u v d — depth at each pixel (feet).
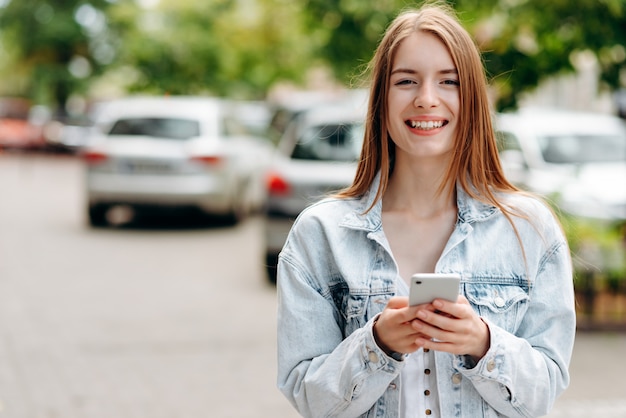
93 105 107.65
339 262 6.08
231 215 40.16
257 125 53.98
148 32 69.31
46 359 18.66
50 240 36.37
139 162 37.68
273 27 75.15
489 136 6.20
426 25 6.05
